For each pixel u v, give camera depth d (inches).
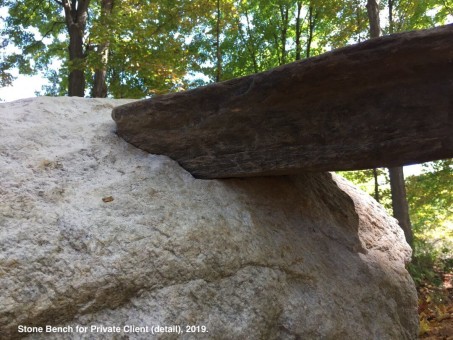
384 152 69.1
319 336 80.3
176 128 86.7
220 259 73.7
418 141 66.2
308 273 85.7
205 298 70.2
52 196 71.5
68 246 64.1
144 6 334.0
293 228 92.7
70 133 90.8
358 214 119.6
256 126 79.4
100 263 63.7
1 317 55.7
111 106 109.4
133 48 319.0
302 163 76.5
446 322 195.0
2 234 61.9
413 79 64.9
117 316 63.5
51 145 85.3
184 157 88.0
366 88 68.4
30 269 59.7
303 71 69.4
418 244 309.6
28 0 467.8
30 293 58.3
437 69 62.8
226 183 88.1
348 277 94.7
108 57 343.3
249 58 518.9
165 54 332.5
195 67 384.8
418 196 350.6
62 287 60.2
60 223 66.3
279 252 83.1
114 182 79.0
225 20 413.4
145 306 65.2
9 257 59.4
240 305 73.0
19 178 73.2
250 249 78.6
